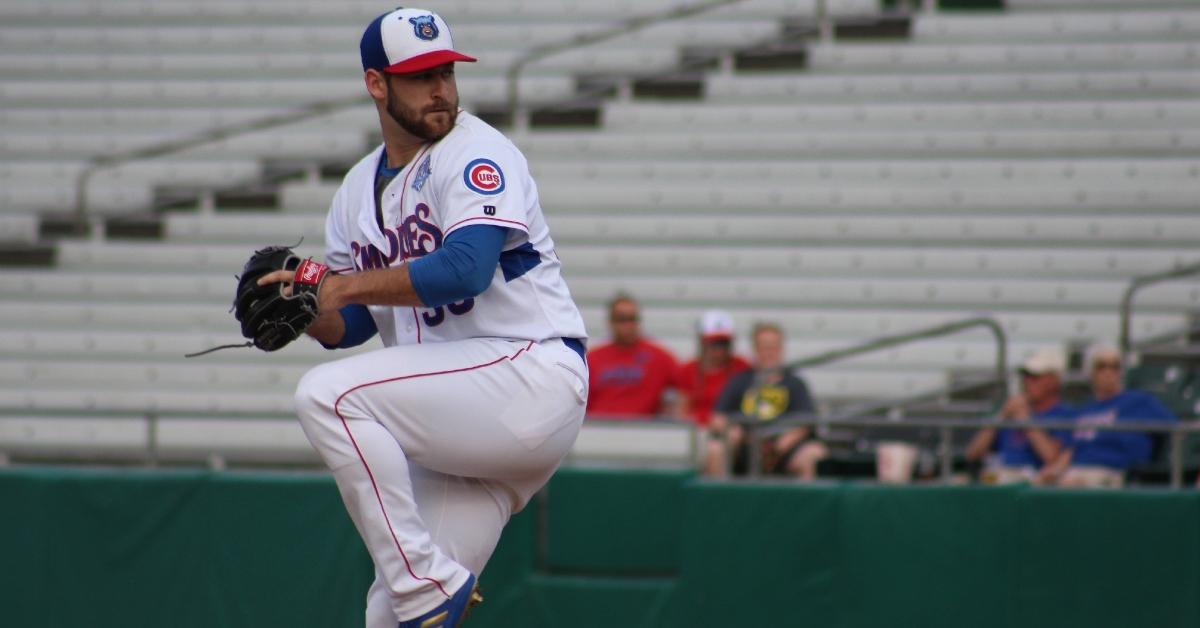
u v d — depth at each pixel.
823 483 19.98
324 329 10.45
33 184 36.78
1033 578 19.31
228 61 40.50
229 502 20.03
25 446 28.58
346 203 10.37
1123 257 31.11
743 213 33.62
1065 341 29.61
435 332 9.84
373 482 9.19
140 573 20.11
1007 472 22.14
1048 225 32.00
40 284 33.56
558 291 9.89
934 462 23.00
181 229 35.25
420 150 9.75
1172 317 29.50
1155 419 21.80
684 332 30.80
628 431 24.11
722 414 22.84
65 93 39.81
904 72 36.69
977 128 34.59
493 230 9.03
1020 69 36.16
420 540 9.27
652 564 20.16
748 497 19.86
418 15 9.45
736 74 37.66
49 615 20.19
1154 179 32.78
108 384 30.89
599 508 20.31
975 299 30.98
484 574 20.27
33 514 20.33
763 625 19.75
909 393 28.95
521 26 40.19
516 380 9.40
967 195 32.97
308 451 27.70
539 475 9.98
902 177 33.72
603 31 39.88
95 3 42.59
